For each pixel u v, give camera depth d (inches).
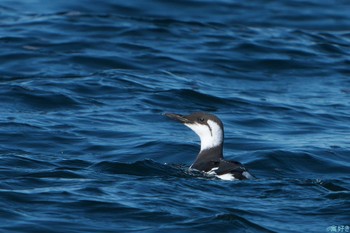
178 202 492.7
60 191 504.7
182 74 890.1
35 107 764.6
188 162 642.8
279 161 639.1
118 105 775.7
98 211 476.7
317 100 833.5
